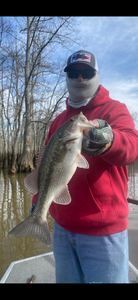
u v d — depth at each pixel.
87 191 1.63
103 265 1.57
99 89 1.87
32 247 4.39
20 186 11.53
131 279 2.57
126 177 1.79
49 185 1.66
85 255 1.62
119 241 1.61
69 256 1.78
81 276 1.75
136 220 5.68
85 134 1.36
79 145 1.53
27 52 16.02
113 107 1.74
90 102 1.85
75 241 1.70
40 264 3.02
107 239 1.60
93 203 1.61
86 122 1.42
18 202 8.08
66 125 1.56
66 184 1.60
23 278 2.68
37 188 1.76
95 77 1.84
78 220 1.65
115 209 1.61
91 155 1.36
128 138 1.38
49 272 2.82
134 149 1.38
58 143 1.62
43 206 1.67
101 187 1.61
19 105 17.94
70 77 1.89
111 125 1.59
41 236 1.61
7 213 6.65
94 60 1.88
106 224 1.60
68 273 1.78
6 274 2.75
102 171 1.63
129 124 1.58
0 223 5.75
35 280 2.64
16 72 18.39
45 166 1.69
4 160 21.81
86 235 1.64
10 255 4.04
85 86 1.81
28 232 1.62
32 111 19.94
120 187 1.68
